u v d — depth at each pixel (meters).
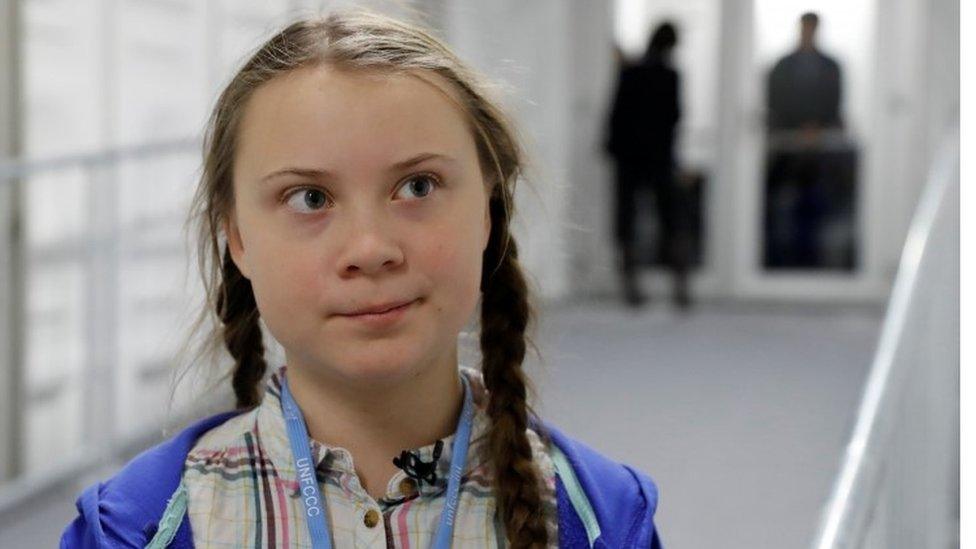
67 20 3.82
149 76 4.23
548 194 1.50
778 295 7.28
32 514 3.31
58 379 3.83
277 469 0.88
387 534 0.86
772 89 7.13
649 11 7.21
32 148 3.66
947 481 3.20
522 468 0.89
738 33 7.13
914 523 2.18
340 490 0.86
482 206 0.85
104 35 3.97
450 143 0.82
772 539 3.27
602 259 7.33
